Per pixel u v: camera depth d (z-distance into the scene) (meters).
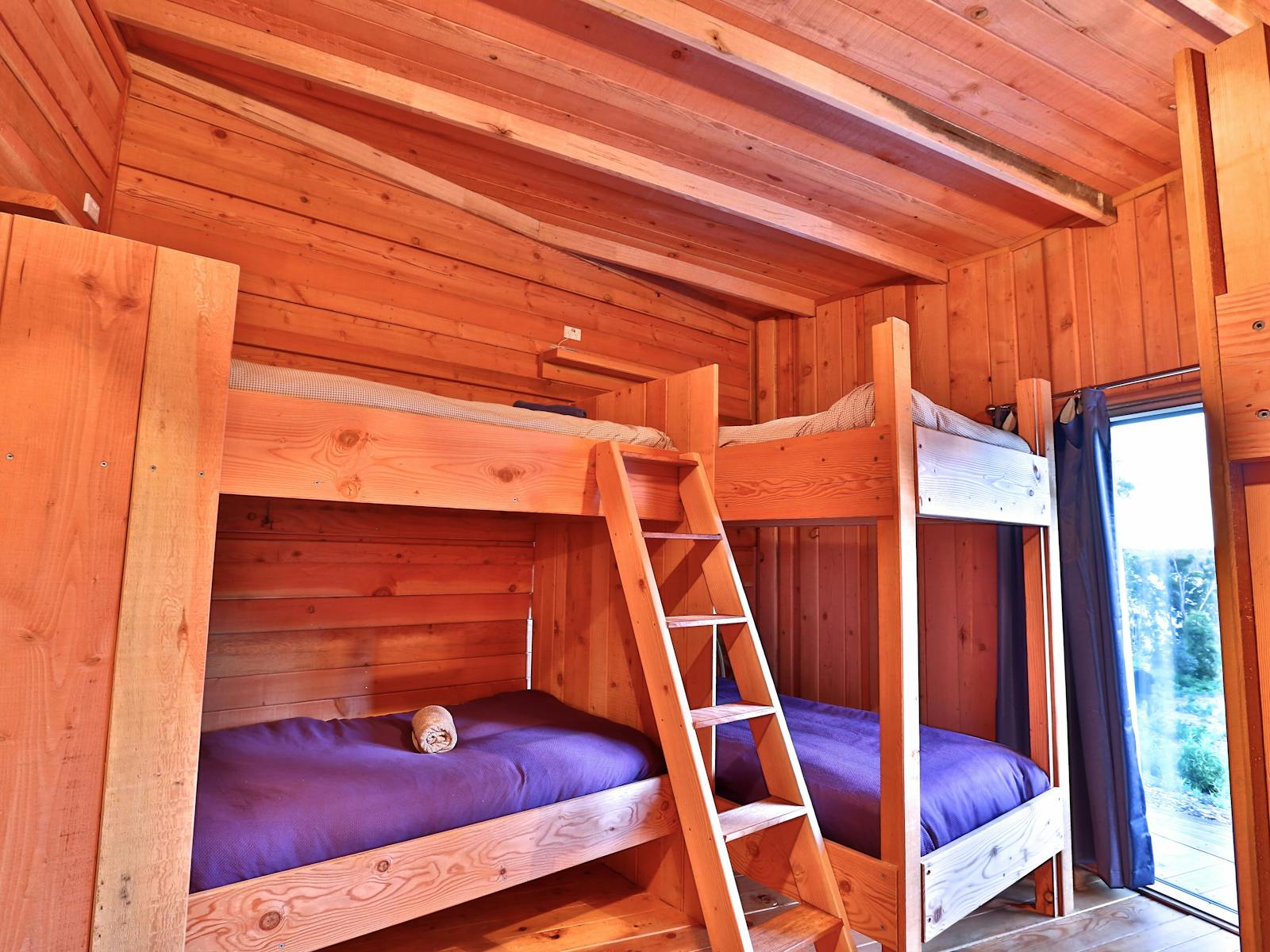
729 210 3.27
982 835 2.28
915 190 3.20
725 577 2.29
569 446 2.24
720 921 1.78
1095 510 2.97
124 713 1.34
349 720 2.67
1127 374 3.12
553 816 2.07
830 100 2.46
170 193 2.64
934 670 3.69
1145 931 2.47
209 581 1.44
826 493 2.34
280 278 2.88
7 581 1.25
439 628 3.16
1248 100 1.04
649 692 2.04
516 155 3.09
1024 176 2.90
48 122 1.91
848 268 4.02
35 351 1.30
